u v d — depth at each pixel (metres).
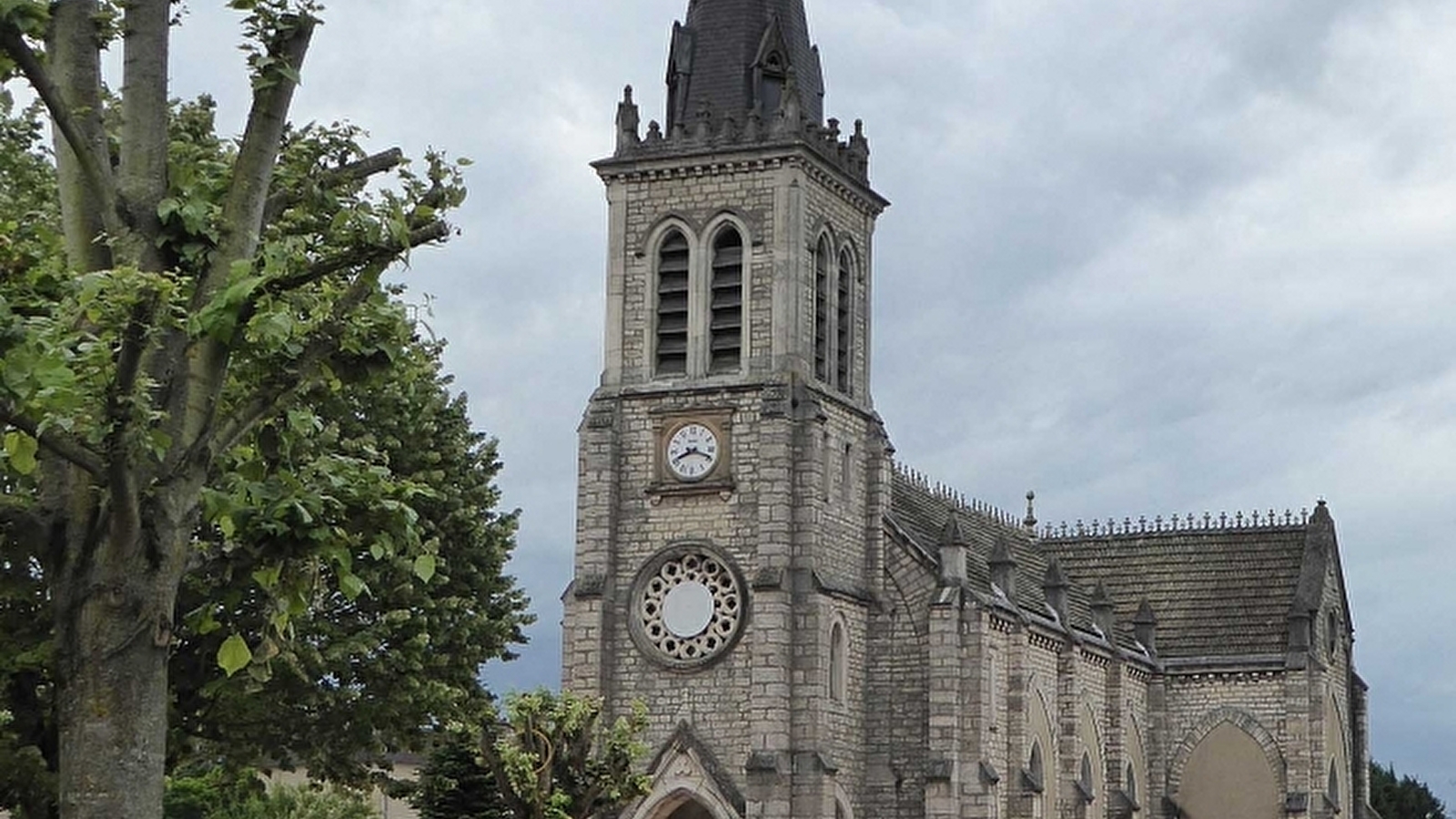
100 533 27.25
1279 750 113.00
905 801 89.62
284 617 30.42
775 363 89.19
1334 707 118.25
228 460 31.64
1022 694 94.12
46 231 29.94
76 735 27.00
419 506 69.06
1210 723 114.06
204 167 32.12
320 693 63.56
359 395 66.50
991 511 116.12
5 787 52.97
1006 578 96.50
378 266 30.34
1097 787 105.81
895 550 91.94
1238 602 117.56
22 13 27.12
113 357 28.61
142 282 26.44
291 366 29.80
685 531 89.19
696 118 91.12
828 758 86.25
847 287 94.38
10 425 27.25
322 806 103.81
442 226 31.02
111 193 28.27
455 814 74.06
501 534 73.56
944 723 89.06
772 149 89.62
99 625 27.11
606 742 81.06
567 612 89.31
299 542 29.52
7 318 25.61
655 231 91.44
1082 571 121.19
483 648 72.38
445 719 68.75
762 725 85.69
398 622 64.56
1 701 54.19
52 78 28.58
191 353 28.20
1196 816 113.38
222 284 28.55
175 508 27.69
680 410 89.94
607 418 90.31
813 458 88.31
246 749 65.00
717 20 92.56
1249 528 120.88
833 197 93.12
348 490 30.73
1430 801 153.38
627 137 91.94
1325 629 117.50
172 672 54.97
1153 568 120.25
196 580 31.62
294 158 31.95
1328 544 119.25
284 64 29.22
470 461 74.56
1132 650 113.00
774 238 89.75
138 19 28.72
